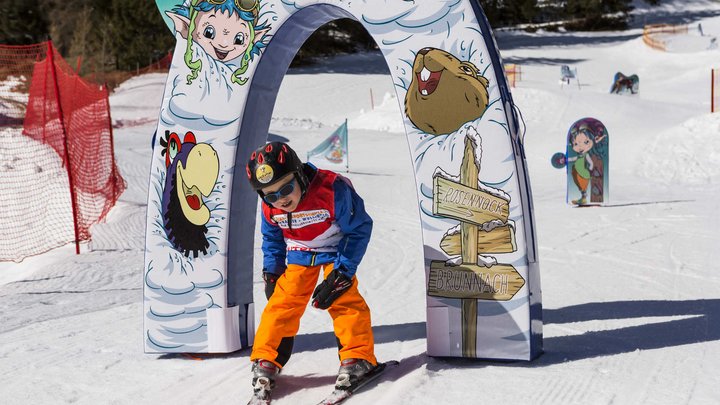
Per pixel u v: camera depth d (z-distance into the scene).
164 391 3.74
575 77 38.03
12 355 4.46
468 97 3.71
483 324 3.86
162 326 4.36
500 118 3.67
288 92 36.56
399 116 27.34
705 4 72.56
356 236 3.53
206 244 4.27
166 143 4.30
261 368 3.56
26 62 25.62
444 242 3.87
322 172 3.58
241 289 4.39
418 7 3.71
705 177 14.41
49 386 3.87
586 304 5.28
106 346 4.61
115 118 27.20
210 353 4.35
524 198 3.76
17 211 11.09
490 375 3.67
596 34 61.84
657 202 11.51
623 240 8.24
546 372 3.68
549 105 25.86
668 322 4.63
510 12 65.06
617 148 18.62
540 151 19.27
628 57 48.47
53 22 44.34
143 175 14.94
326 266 3.69
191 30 4.20
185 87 4.24
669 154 16.11
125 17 42.56
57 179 12.63
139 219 10.58
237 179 4.26
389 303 5.58
